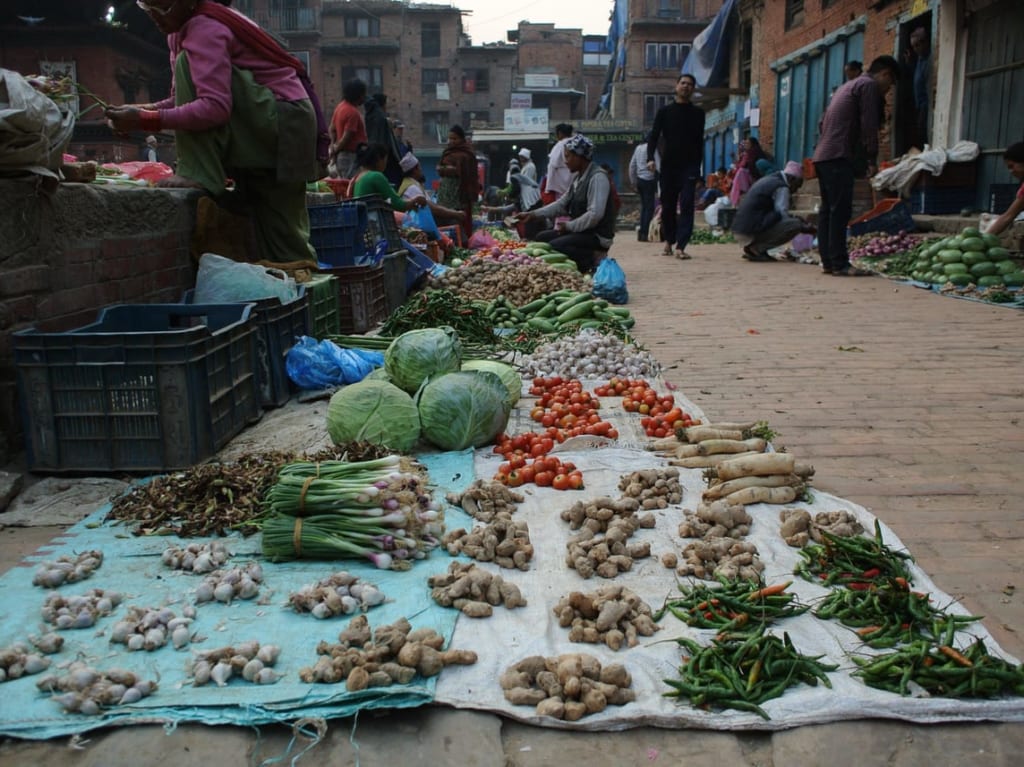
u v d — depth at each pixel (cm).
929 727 223
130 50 3381
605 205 1023
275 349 519
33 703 230
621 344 627
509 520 327
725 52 2767
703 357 639
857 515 342
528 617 271
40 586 289
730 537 323
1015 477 387
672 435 438
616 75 5069
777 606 271
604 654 251
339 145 1155
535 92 5597
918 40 1422
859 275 1109
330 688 232
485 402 423
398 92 5575
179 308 491
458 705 230
